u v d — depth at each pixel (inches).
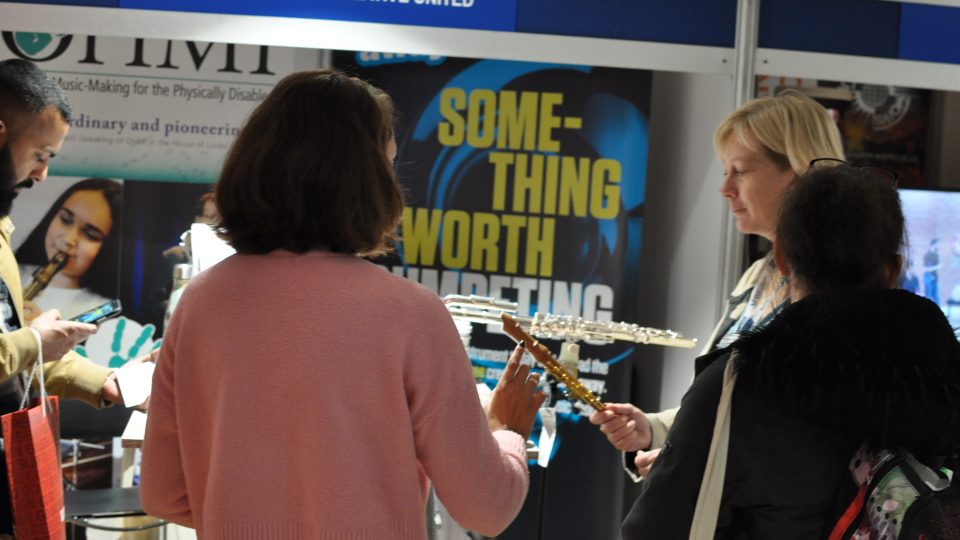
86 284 136.8
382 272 54.0
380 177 53.8
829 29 113.0
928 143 141.6
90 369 102.2
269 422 51.9
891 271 58.1
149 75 135.8
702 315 136.9
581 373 139.9
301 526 52.3
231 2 108.6
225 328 52.6
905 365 53.4
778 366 54.2
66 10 109.1
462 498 53.7
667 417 91.7
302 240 52.8
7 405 89.4
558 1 110.2
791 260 58.7
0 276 88.7
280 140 52.3
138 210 136.7
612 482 139.8
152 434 56.7
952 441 54.0
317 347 51.4
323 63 137.9
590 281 138.2
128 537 117.2
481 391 100.3
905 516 52.7
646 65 111.5
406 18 109.3
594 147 137.2
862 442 55.0
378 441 52.4
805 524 55.2
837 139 85.5
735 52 112.1
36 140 90.0
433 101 137.4
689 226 142.4
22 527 78.1
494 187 137.9
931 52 114.3
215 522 52.1
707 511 55.7
